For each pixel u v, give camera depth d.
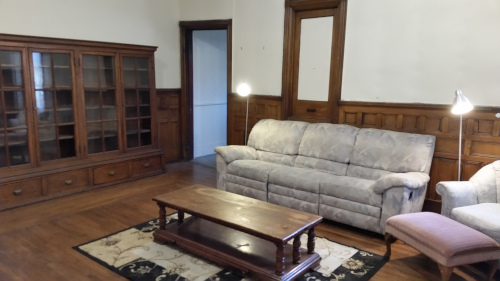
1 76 3.64
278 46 4.78
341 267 2.75
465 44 3.48
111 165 4.61
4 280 2.51
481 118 3.43
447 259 2.27
